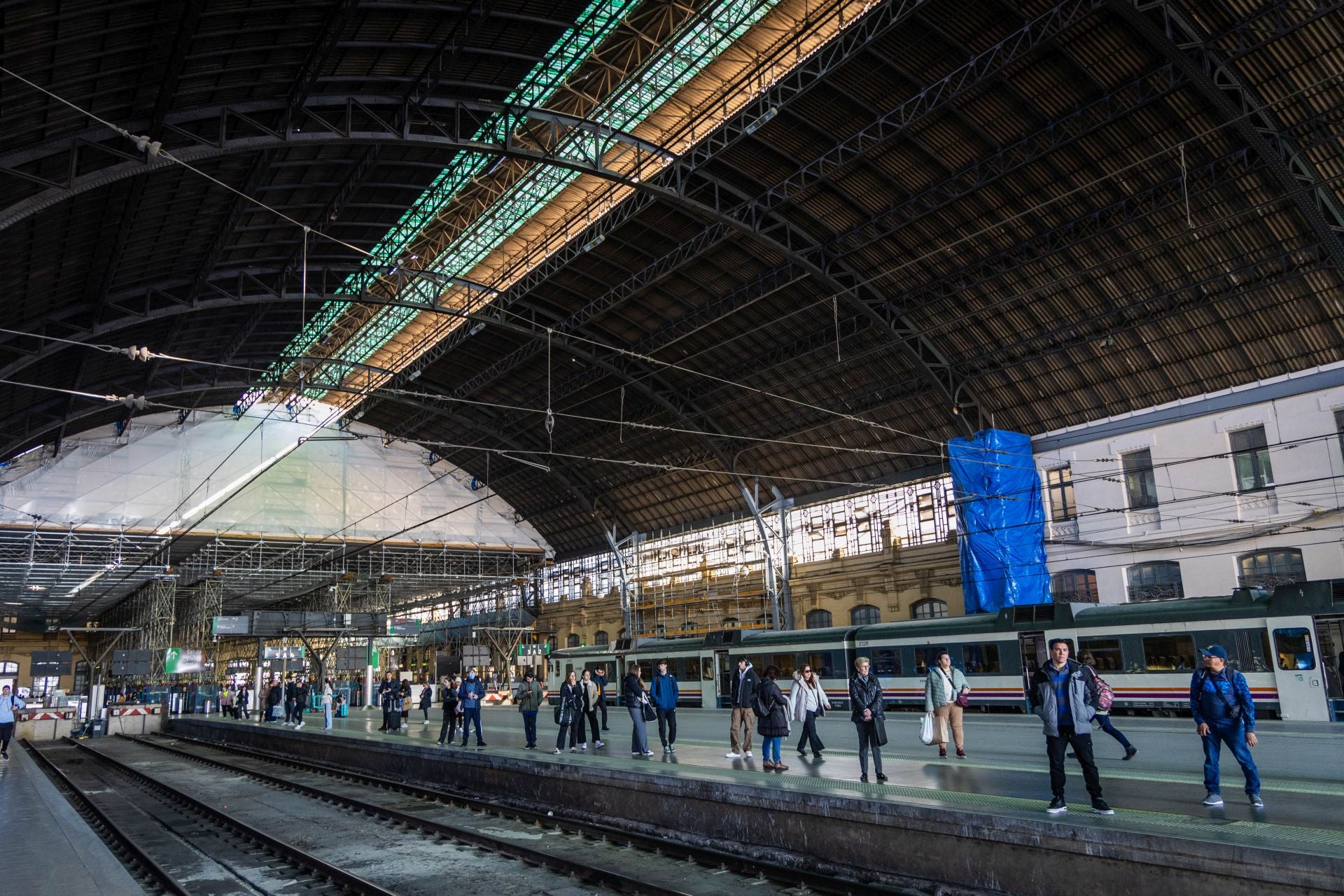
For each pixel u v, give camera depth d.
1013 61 24.00
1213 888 8.62
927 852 11.20
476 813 18.55
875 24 24.48
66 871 10.97
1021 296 32.56
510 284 39.47
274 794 23.02
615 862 13.42
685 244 34.31
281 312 40.62
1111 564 33.47
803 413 43.38
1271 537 29.22
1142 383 32.75
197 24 19.73
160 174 25.05
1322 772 14.18
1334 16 21.80
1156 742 19.22
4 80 18.81
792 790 13.12
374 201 32.97
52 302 30.52
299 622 48.03
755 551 49.62
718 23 26.25
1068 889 9.73
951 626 31.62
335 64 24.66
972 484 35.88
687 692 40.94
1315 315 28.05
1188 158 26.12
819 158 29.80
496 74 27.25
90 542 48.62
